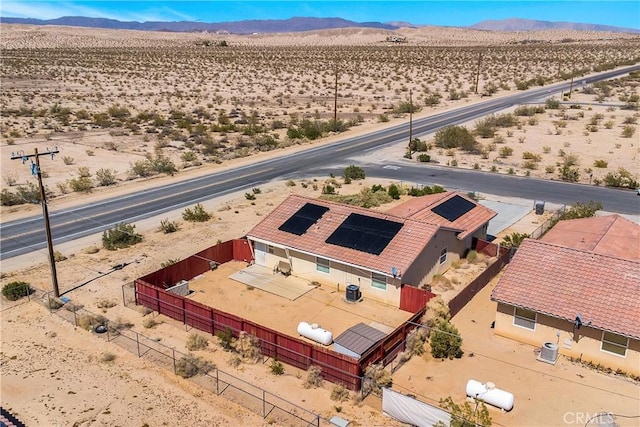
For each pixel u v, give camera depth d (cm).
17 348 2458
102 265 3397
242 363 2347
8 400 2088
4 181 5334
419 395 2112
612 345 2242
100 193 5012
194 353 2416
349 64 16800
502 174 5581
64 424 1958
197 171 5838
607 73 14150
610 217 3167
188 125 8012
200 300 2919
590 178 5309
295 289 3025
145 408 2048
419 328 2467
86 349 2450
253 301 2906
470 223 3394
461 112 9369
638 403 2070
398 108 9619
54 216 4366
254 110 9725
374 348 2236
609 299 2303
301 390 2161
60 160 6153
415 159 6297
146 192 5047
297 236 3139
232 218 4303
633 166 5703
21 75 13500
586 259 2506
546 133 7412
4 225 4150
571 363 2323
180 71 15050
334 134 7856
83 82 12681
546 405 2056
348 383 2153
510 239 3650
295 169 5931
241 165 6116
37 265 3397
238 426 1955
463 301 2816
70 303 2872
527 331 2447
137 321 2703
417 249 2828
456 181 5341
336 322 2686
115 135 7469
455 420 1781
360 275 2902
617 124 7800
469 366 2308
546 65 16288
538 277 2494
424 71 15088
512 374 2248
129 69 15200
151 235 3938
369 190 4934
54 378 2231
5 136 7119
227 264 3391
